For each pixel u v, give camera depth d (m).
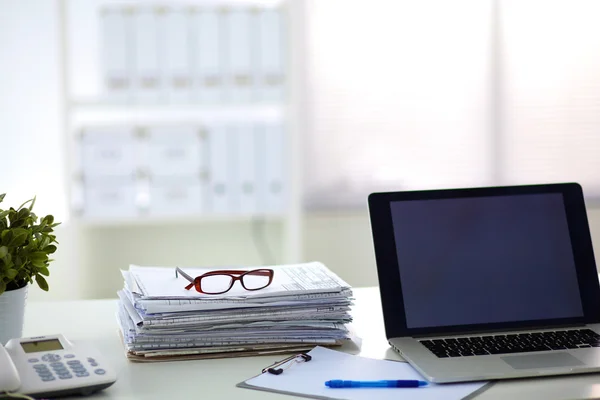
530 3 3.50
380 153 3.51
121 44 2.79
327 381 1.13
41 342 1.17
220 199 2.88
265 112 3.08
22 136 3.29
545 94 3.55
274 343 1.30
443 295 1.31
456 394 1.08
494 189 1.37
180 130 2.83
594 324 1.34
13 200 3.30
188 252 3.32
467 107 3.52
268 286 1.33
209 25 2.82
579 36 3.53
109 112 3.05
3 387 1.01
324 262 3.50
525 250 1.35
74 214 2.82
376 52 3.46
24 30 3.24
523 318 1.32
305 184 3.47
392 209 1.34
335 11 3.43
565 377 1.15
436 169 3.54
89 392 1.09
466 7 3.48
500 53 3.51
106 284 3.27
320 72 3.44
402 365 1.22
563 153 3.58
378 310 1.56
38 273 1.34
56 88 3.28
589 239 1.38
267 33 2.86
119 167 2.81
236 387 1.13
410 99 3.50
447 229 1.34
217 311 1.26
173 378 1.17
